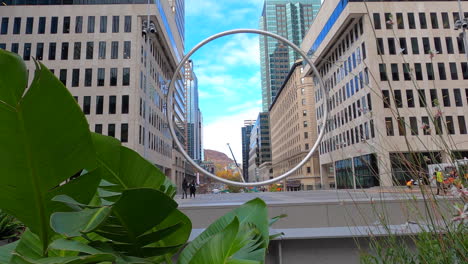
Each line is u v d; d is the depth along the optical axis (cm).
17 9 3719
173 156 5466
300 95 6912
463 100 3381
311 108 6806
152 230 171
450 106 3356
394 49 3400
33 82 107
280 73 11081
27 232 160
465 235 178
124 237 145
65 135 121
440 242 170
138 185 171
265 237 163
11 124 112
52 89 111
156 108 4388
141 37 3788
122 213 132
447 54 3484
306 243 255
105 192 181
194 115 12681
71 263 112
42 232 133
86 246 115
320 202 762
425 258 185
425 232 200
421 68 3416
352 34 3750
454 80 3425
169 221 168
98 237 177
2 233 405
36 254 152
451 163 188
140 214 133
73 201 120
